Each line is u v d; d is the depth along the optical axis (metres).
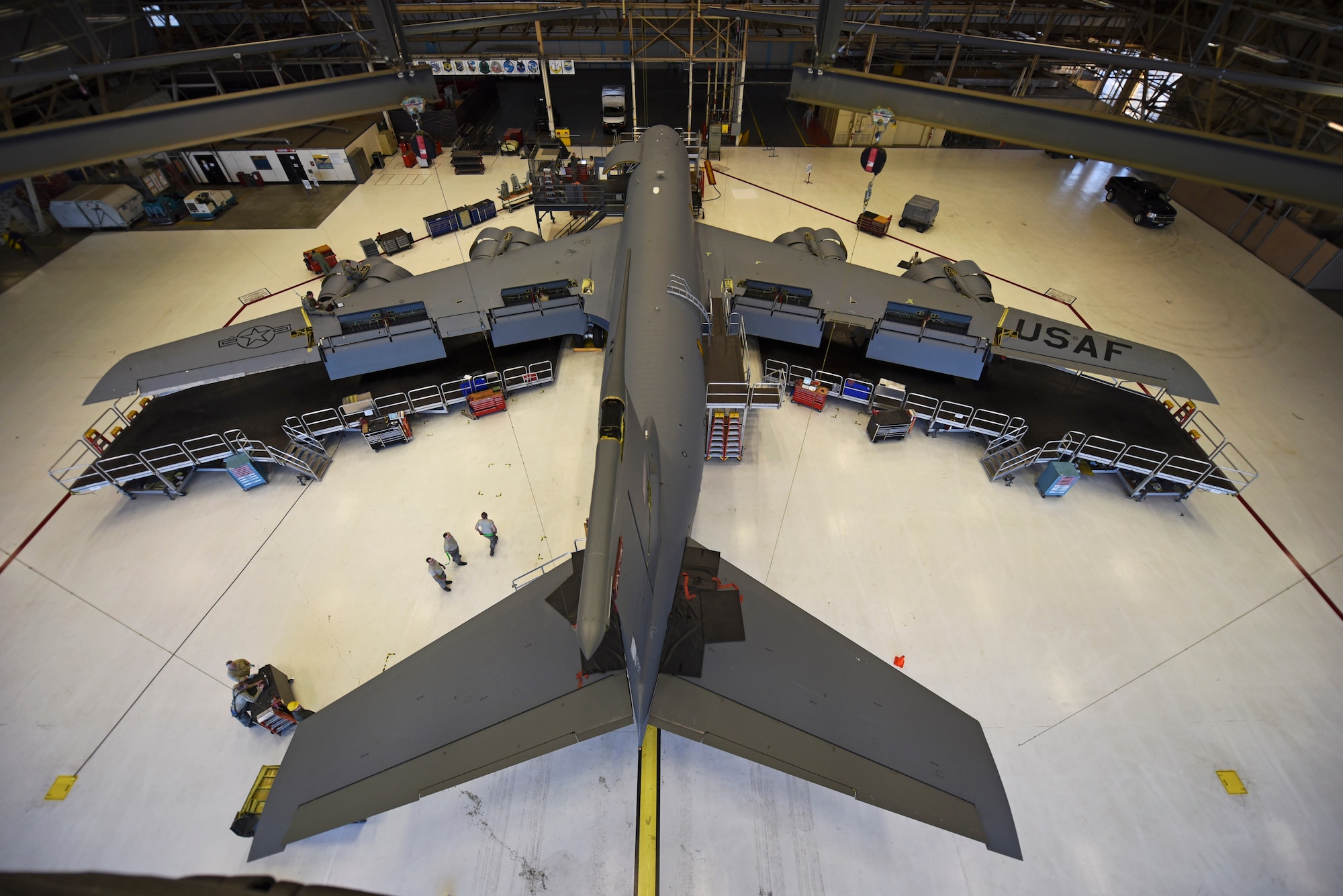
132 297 25.16
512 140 35.66
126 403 20.52
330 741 9.50
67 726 13.38
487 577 16.00
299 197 32.28
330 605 15.45
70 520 17.31
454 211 29.09
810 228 27.58
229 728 13.43
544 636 11.03
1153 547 16.98
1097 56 14.93
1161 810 12.33
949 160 36.53
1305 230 26.81
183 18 33.03
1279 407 20.91
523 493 18.02
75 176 29.86
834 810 12.42
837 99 13.90
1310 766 12.98
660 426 13.66
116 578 15.99
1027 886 11.44
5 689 13.94
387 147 35.84
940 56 36.75
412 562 16.38
